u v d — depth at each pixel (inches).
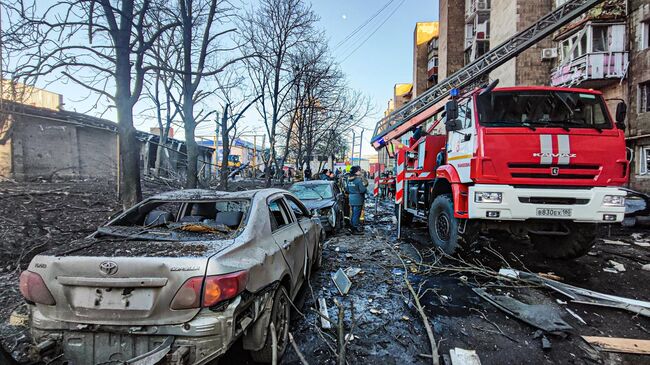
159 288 81.3
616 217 174.9
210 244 94.1
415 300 141.3
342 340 103.2
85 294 83.5
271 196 140.7
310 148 846.5
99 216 277.3
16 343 109.3
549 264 215.6
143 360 74.6
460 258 218.5
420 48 1518.2
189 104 337.4
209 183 545.6
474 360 107.8
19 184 461.4
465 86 328.2
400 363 108.8
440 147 276.7
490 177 180.1
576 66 603.8
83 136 652.7
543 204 175.8
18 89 215.2
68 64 211.2
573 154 176.1
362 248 267.0
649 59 534.6
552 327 125.0
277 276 108.2
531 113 191.2
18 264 178.5
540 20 320.5
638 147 558.3
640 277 191.0
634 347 115.2
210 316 80.4
